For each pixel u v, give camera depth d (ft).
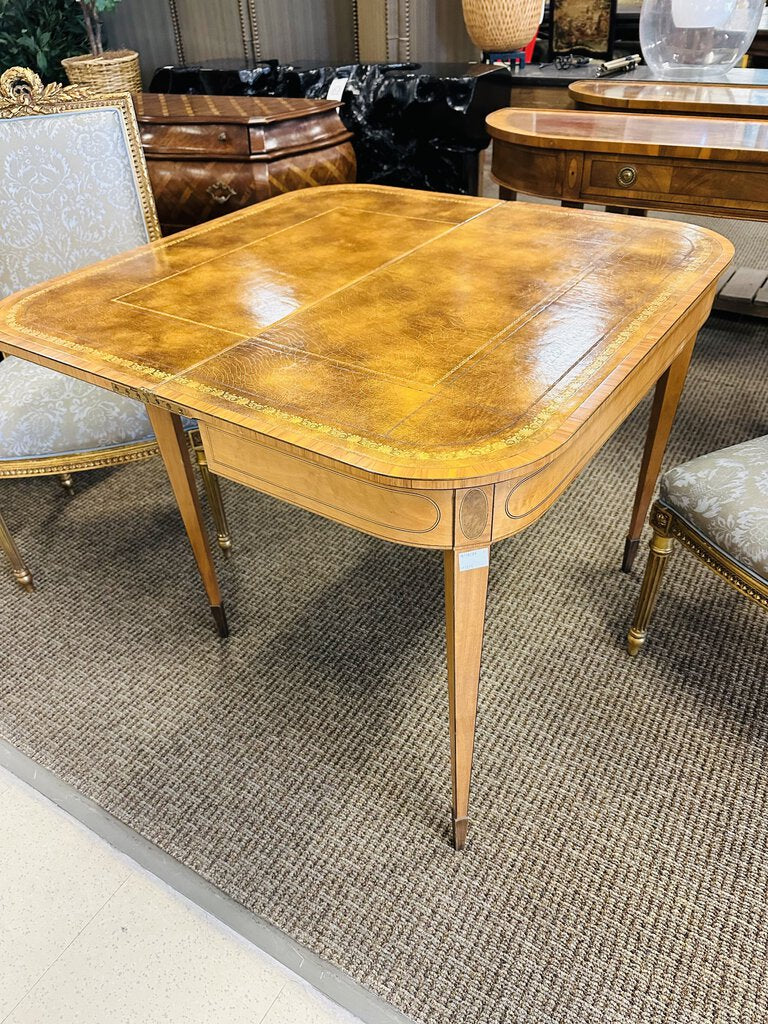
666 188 6.94
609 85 9.09
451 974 4.02
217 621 5.96
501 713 5.36
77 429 5.68
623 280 4.72
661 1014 3.82
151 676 5.81
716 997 3.86
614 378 3.70
